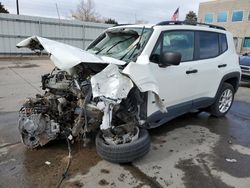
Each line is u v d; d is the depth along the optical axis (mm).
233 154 3547
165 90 3613
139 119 3295
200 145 3812
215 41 4648
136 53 3385
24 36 17719
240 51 33219
